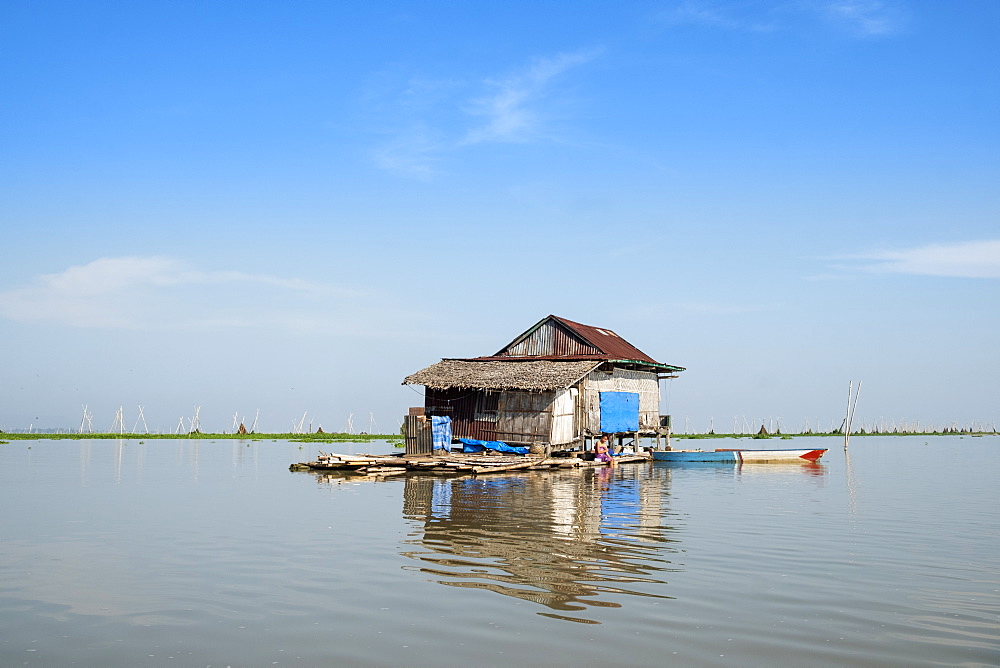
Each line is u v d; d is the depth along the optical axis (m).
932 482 31.08
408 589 11.60
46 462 38.50
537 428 40.12
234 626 9.84
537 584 11.92
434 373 42.53
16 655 8.84
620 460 44.09
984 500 24.00
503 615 10.28
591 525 17.95
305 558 13.91
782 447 68.31
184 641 9.30
